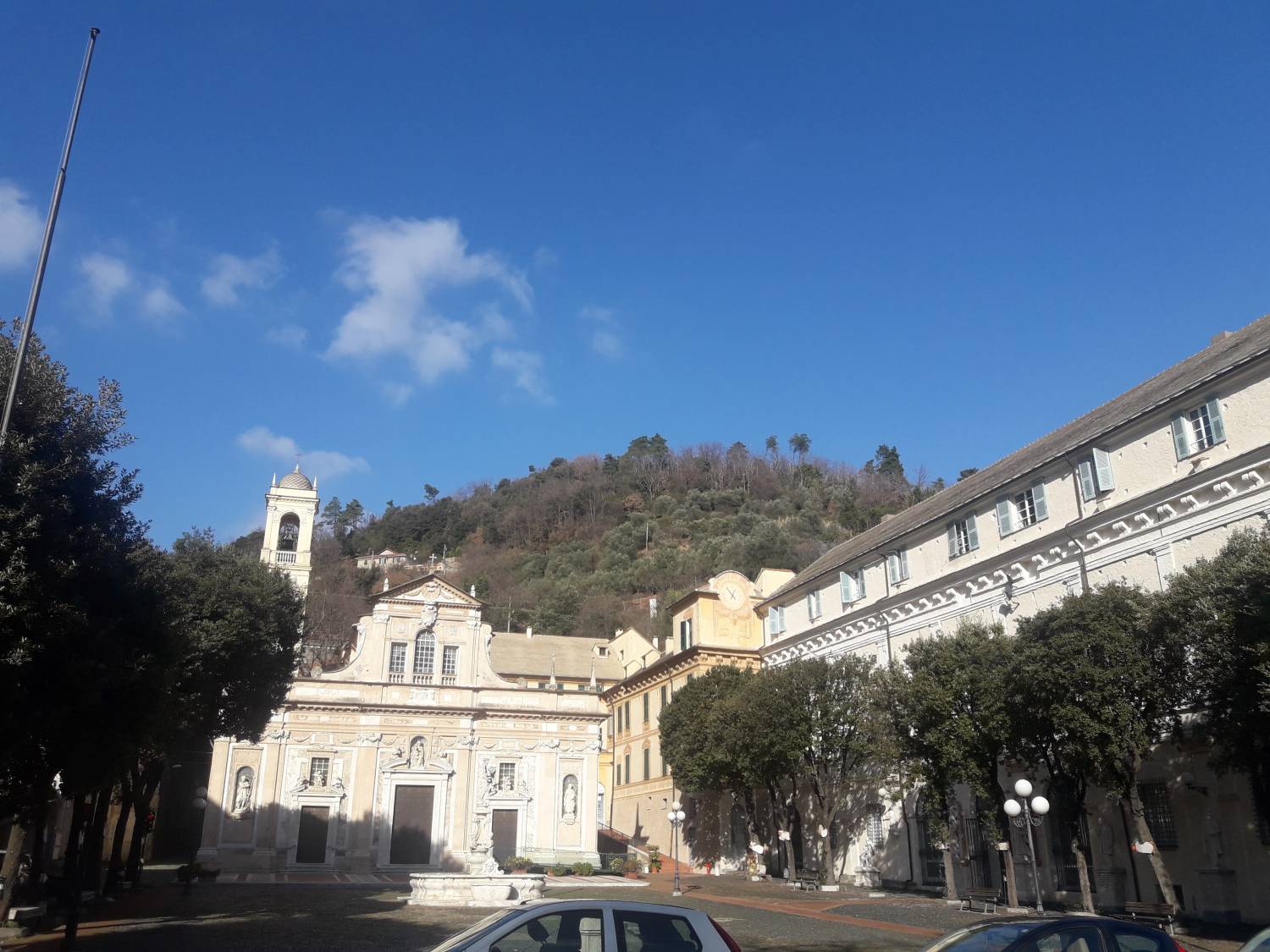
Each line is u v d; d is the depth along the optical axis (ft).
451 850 160.56
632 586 371.76
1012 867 93.04
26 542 47.88
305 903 101.30
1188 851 83.82
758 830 147.74
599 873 155.43
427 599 173.58
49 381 52.75
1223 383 86.38
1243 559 67.51
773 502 466.29
